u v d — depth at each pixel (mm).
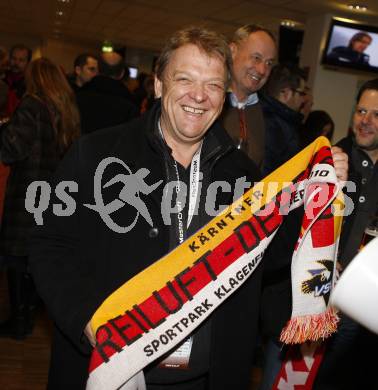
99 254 1243
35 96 2611
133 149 1264
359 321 572
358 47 7102
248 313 1330
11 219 2637
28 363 2676
